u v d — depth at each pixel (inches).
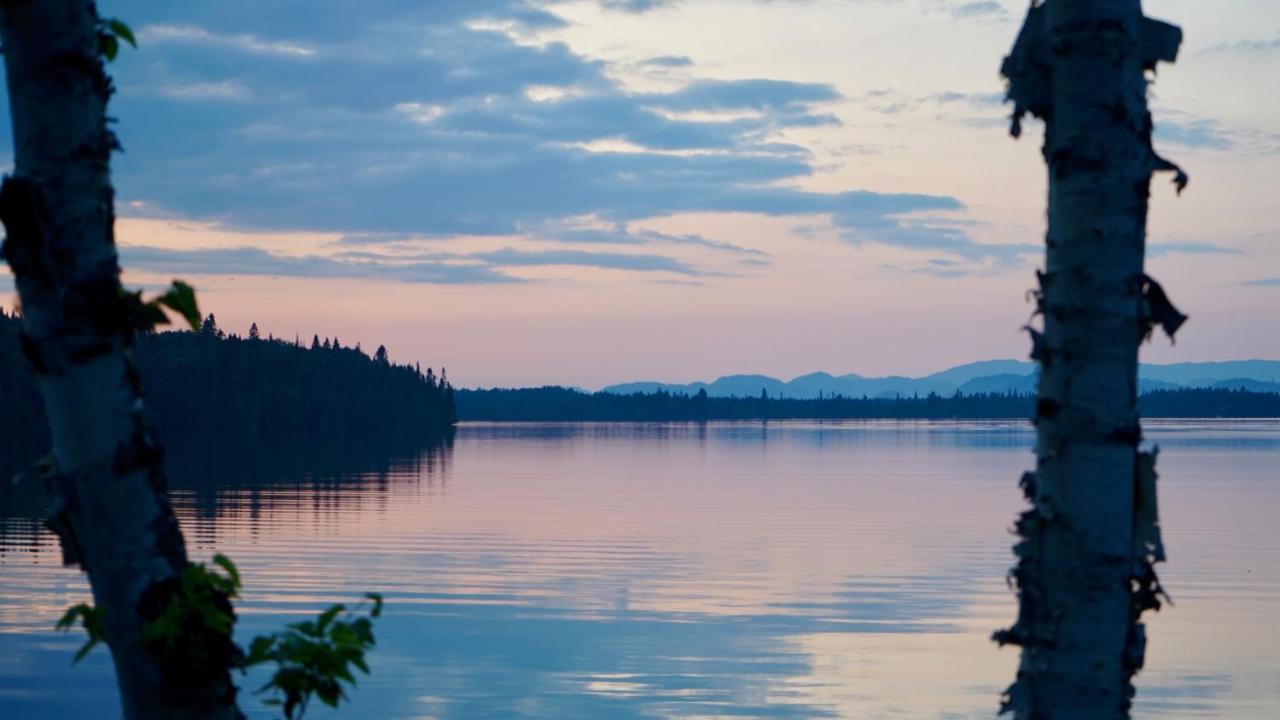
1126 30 137.0
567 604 799.7
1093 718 132.8
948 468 2689.5
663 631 715.4
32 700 545.0
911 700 566.3
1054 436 136.6
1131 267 136.1
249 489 1891.0
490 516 1430.9
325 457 3132.4
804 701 559.5
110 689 565.0
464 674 605.9
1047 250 141.1
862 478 2298.2
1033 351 140.1
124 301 109.4
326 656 112.2
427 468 2620.6
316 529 1268.5
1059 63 138.9
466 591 850.8
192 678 108.2
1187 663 629.9
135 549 110.1
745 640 690.2
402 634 698.8
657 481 2191.2
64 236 108.3
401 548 1096.8
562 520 1389.0
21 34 109.0
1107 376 135.0
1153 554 136.3
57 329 108.0
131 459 109.9
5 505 1472.7
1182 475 2368.4
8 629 692.7
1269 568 971.9
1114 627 133.3
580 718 525.0
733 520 1393.9
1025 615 136.8
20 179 107.6
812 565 996.6
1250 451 3772.1
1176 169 138.0
